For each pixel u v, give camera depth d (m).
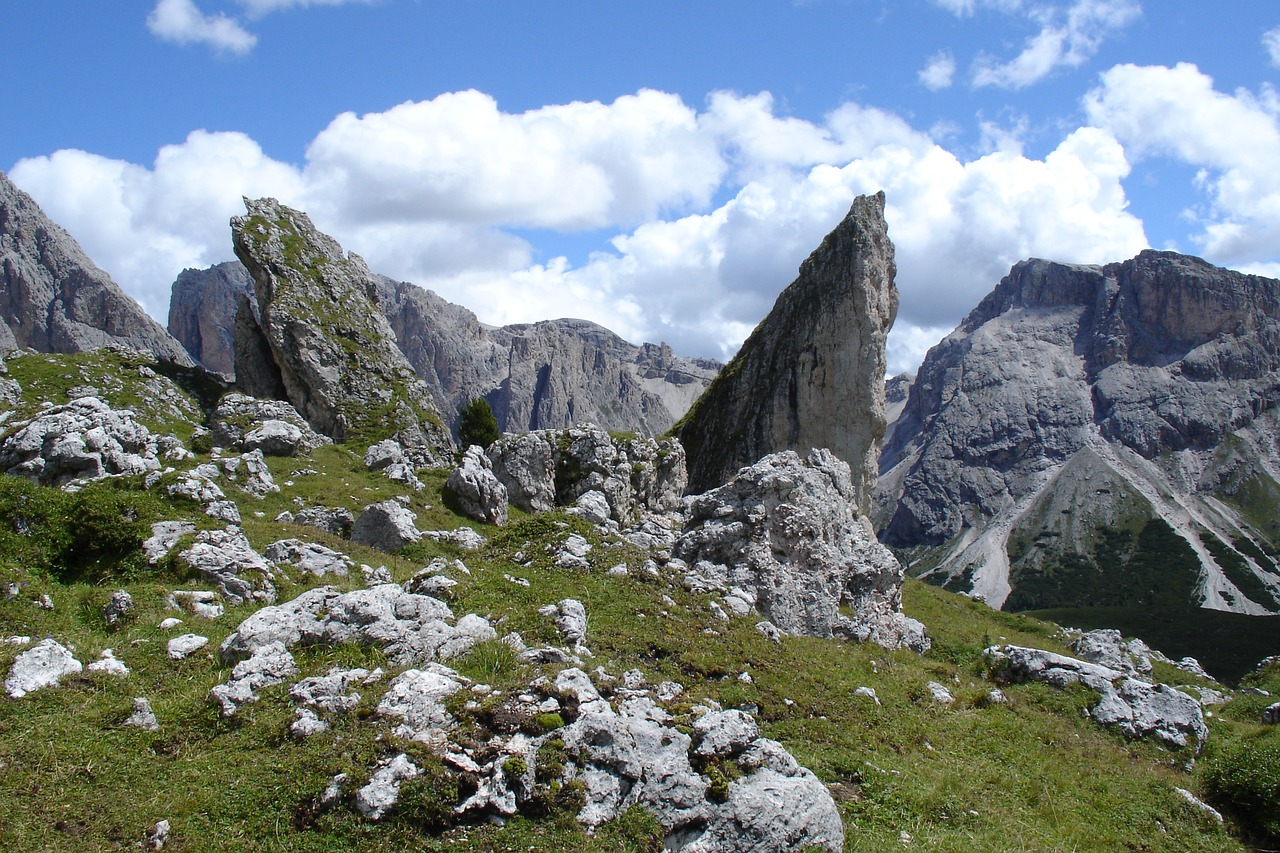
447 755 12.90
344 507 46.59
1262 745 24.22
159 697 15.81
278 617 17.83
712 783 13.08
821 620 29.69
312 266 92.81
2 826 11.73
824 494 32.81
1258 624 105.06
